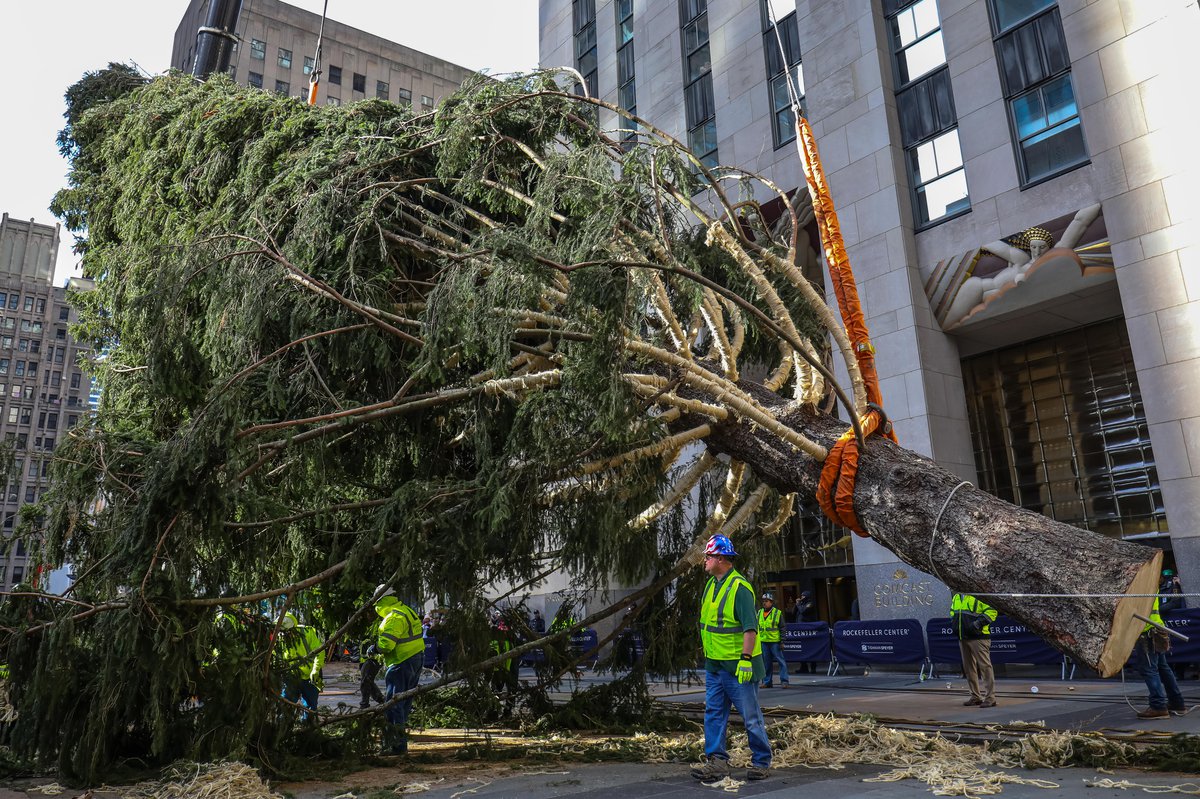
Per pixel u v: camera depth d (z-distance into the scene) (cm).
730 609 507
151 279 666
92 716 526
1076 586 479
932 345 1614
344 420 654
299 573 718
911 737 608
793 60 1952
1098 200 1409
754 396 738
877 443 626
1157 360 1297
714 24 2189
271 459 638
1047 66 1524
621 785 489
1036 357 1720
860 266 1702
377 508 696
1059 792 429
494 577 696
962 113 1631
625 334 574
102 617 541
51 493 576
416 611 745
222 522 560
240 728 554
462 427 785
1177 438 1263
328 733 648
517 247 566
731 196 1933
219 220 774
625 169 632
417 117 796
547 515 681
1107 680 1129
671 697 1065
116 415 763
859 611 1573
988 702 879
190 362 599
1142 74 1364
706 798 440
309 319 694
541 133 754
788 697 1059
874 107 1734
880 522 589
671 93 2297
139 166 924
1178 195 1300
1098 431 1608
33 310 8112
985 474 1767
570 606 846
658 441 670
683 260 650
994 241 1548
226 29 1232
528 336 789
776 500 876
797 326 834
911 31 1748
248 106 856
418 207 753
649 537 773
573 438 635
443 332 611
